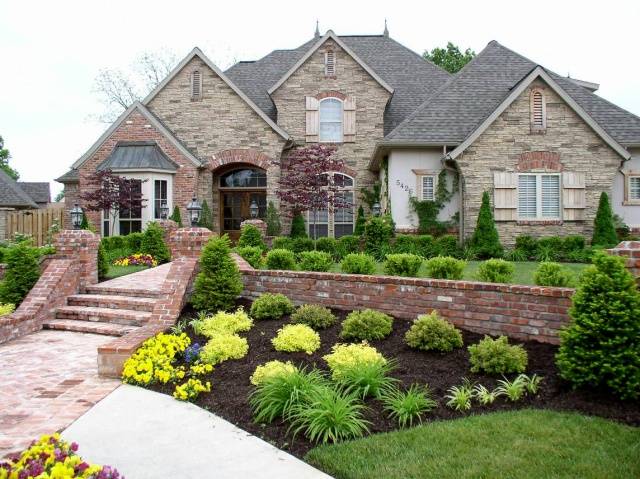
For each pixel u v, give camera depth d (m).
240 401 5.44
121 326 9.12
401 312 7.73
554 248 15.48
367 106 21.45
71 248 10.80
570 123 16.44
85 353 7.79
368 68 21.20
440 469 3.89
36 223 20.53
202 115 21.00
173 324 8.08
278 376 5.27
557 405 5.03
